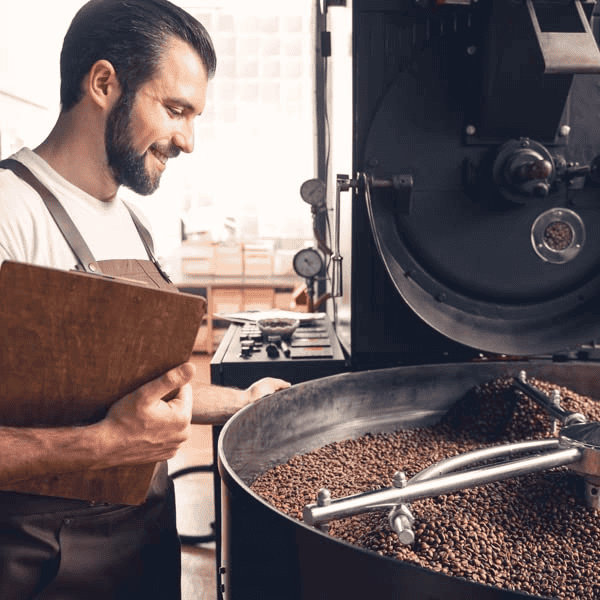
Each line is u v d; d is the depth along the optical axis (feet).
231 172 19.97
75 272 2.64
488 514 3.52
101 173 3.88
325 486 4.10
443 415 5.27
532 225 5.16
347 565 2.54
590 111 5.10
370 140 4.98
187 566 7.92
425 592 2.38
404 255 5.20
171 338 2.69
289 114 19.74
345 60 5.70
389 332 5.48
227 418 4.56
